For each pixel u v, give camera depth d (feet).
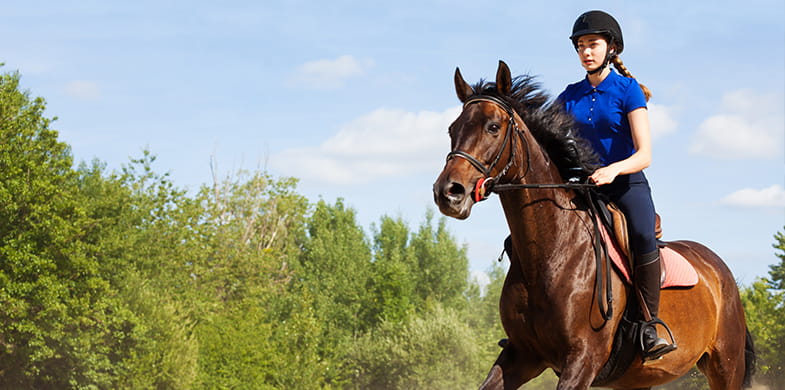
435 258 232.32
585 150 16.12
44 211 87.04
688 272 17.40
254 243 207.92
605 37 16.85
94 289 92.99
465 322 232.73
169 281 130.00
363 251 223.10
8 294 84.84
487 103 14.90
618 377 16.53
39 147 93.25
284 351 138.82
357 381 175.32
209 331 127.95
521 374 16.30
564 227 15.58
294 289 207.00
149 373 101.19
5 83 97.60
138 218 126.93
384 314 201.77
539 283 15.43
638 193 16.46
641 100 16.37
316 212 230.89
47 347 87.66
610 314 15.56
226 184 205.67
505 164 14.80
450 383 165.17
